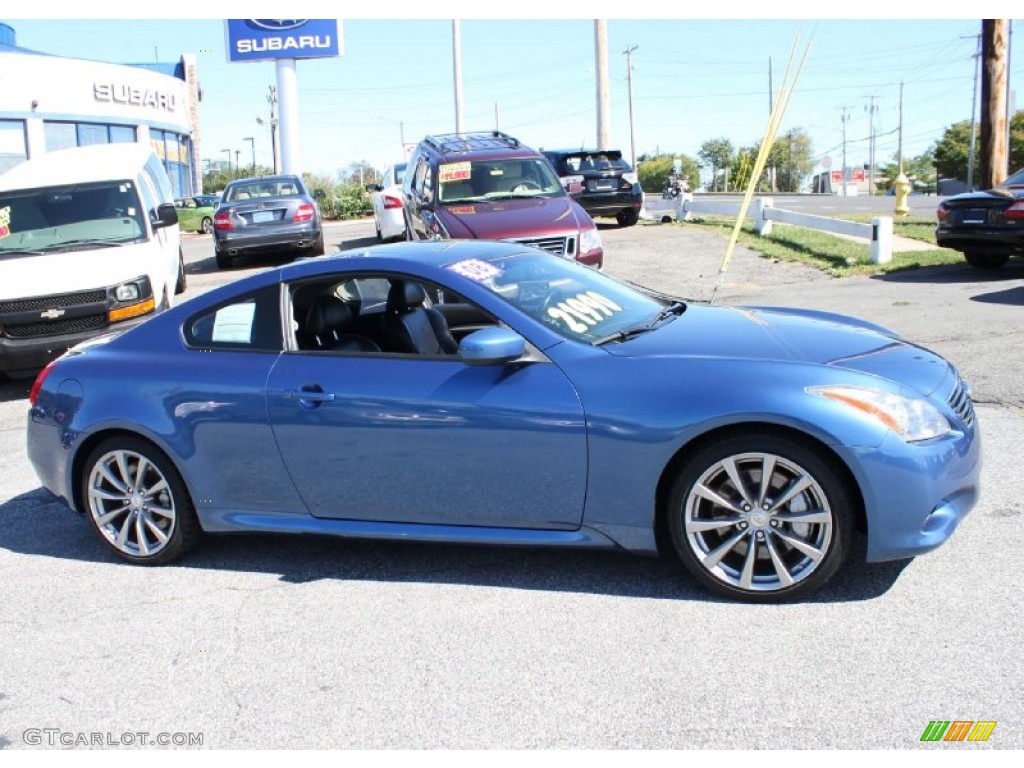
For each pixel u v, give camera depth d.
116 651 3.96
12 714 3.54
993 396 6.69
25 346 8.97
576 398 3.98
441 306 4.77
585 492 4.03
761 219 16.97
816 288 11.59
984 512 4.68
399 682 3.54
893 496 3.67
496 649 3.72
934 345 8.16
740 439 3.80
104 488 4.95
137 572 4.81
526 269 4.75
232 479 4.60
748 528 3.88
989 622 3.62
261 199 16.81
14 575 4.86
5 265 9.38
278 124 30.62
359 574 4.54
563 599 4.09
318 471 4.43
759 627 3.72
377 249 4.82
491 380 4.12
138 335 4.92
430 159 12.39
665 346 4.14
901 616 3.72
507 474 4.11
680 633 3.72
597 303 4.60
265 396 4.45
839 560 3.79
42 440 5.00
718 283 6.55
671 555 4.21
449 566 4.53
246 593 4.43
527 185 11.77
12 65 31.61
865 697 3.21
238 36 30.16
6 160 31.88
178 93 43.72
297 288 4.62
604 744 3.08
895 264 12.78
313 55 30.27
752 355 4.01
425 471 4.23
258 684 3.61
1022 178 12.37
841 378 3.80
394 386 4.25
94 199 10.37
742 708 3.21
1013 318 8.97
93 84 35.12
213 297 4.78
